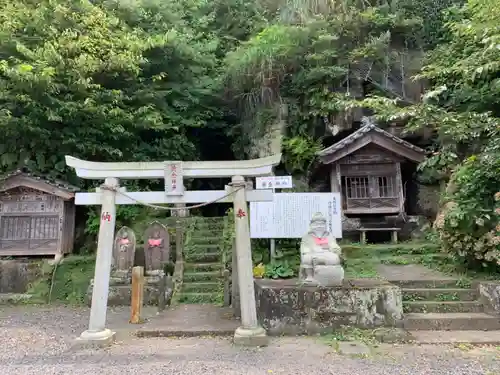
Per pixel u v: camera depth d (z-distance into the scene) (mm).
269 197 6234
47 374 4441
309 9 12531
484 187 7738
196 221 11938
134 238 9352
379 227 10750
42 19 9836
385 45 12102
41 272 9570
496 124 8148
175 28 12844
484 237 7430
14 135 10383
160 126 11734
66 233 10133
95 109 9914
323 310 6074
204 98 13891
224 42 14781
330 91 12398
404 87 12742
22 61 9406
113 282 8867
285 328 6051
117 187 6211
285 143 12008
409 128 9797
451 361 4781
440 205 9617
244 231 6055
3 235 9867
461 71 9734
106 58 10328
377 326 6000
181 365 4699
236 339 5551
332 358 4934
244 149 13898
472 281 7348
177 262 9688
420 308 6766
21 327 6895
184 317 7195
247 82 12977
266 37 11836
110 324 6887
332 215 8930
